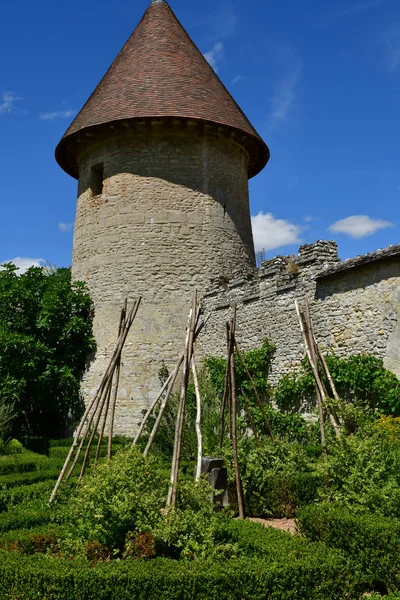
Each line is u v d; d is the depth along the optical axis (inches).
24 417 645.9
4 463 384.8
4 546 195.9
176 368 297.0
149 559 183.5
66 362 634.2
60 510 251.4
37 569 167.3
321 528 214.4
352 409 284.2
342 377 393.4
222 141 682.2
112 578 164.6
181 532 198.5
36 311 644.1
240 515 266.8
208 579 166.9
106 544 199.8
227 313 569.6
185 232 641.0
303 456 307.9
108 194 658.8
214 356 581.9
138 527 199.2
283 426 449.7
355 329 402.9
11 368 603.8
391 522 203.2
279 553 187.8
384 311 381.4
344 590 177.8
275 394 469.4
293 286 474.9
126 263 633.6
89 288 654.5
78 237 689.0
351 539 202.8
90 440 325.4
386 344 375.9
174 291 626.5
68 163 737.6
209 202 657.0
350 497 234.4
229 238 666.8
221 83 725.9
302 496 287.0
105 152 671.1
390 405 356.5
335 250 464.4
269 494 287.6
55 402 631.2
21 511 257.3
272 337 495.2
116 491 208.4
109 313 630.5
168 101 635.5
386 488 232.7
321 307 438.6
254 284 532.4
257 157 741.3
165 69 668.1
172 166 652.7
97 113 655.1
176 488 219.0
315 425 412.5
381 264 390.0
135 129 649.0
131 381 602.9
